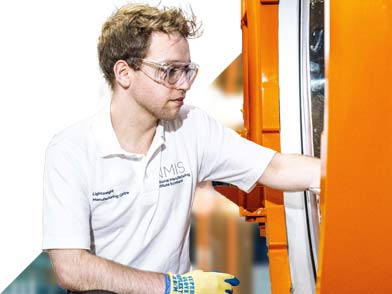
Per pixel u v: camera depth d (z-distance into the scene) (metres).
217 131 2.23
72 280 1.98
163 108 2.04
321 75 2.61
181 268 2.26
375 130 1.53
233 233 3.88
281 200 2.56
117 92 2.08
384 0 1.48
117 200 2.09
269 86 2.61
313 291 2.45
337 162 1.56
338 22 1.49
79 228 2.02
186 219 2.21
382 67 1.50
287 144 2.59
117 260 2.15
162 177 2.14
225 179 2.29
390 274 1.67
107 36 2.06
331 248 1.64
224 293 2.04
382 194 1.58
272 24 2.61
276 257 2.54
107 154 2.05
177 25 2.01
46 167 2.07
